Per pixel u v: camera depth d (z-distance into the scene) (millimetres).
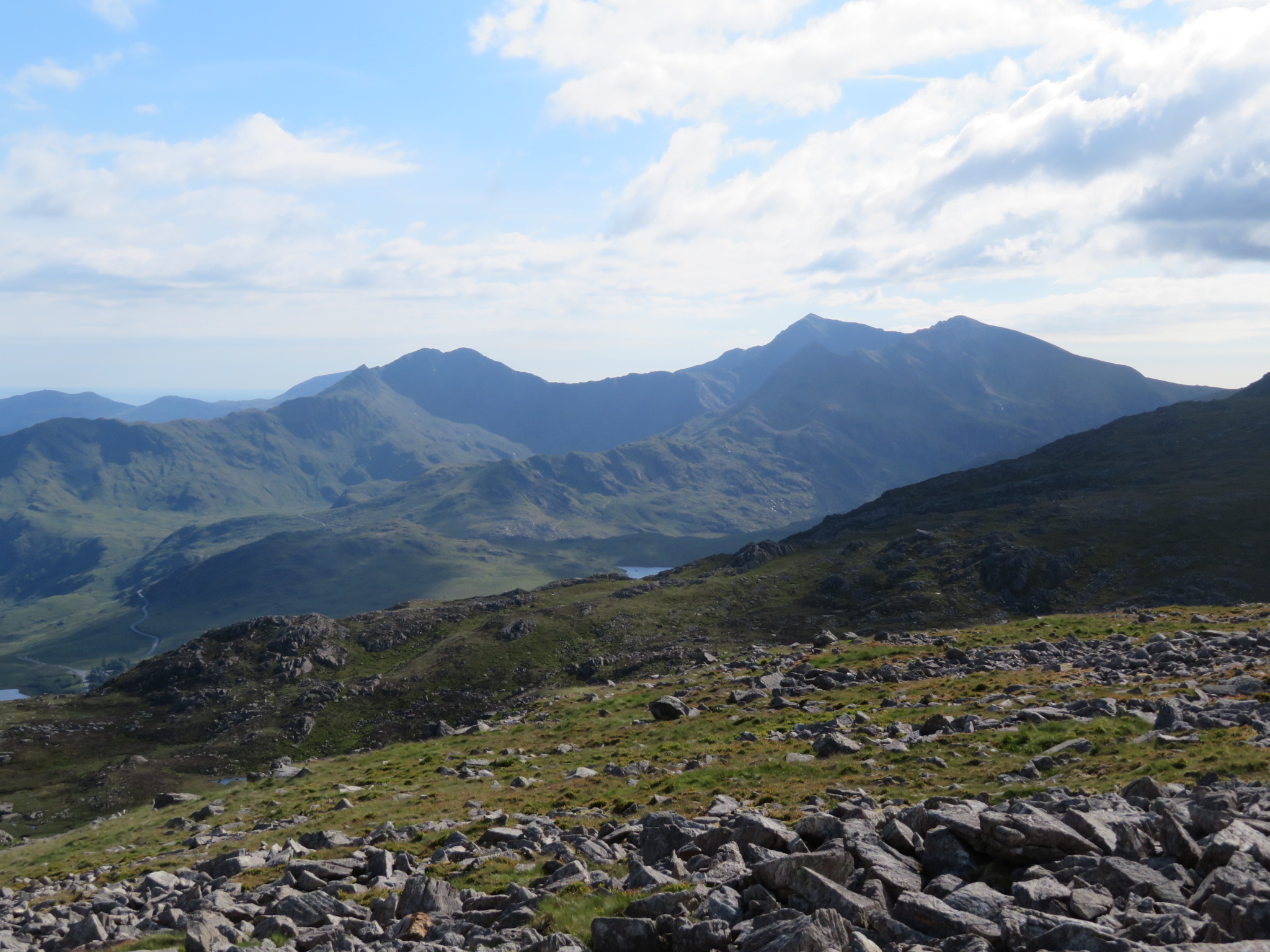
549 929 19453
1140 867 16906
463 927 20984
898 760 39469
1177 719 37656
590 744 62344
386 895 25781
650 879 21688
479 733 80812
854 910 16531
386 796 53000
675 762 48688
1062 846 18156
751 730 55438
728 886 19672
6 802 165750
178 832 56594
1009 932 14602
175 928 24812
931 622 199500
